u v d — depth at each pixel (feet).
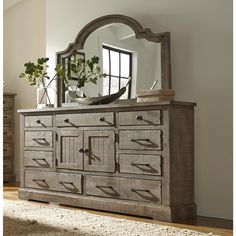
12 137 18.31
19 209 11.18
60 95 14.39
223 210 10.64
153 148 10.07
